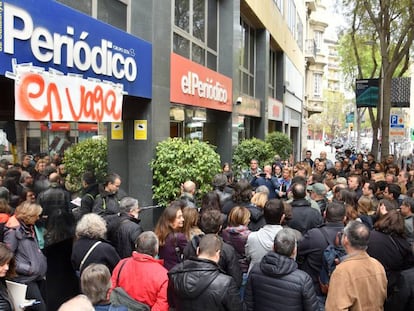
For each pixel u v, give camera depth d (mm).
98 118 6230
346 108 80250
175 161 8367
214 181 7477
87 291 3045
